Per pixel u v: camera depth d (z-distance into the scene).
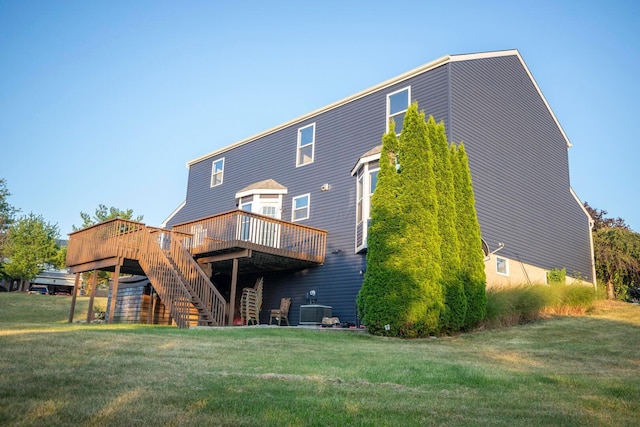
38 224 36.91
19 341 7.29
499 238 16.14
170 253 15.22
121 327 11.76
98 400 4.35
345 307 16.20
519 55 18.98
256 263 17.20
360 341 10.70
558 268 19.03
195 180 24.55
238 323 18.39
